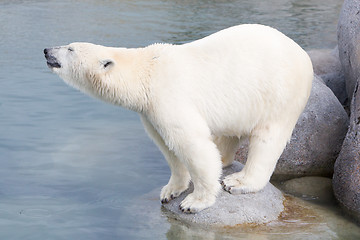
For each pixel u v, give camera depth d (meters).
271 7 24.44
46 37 18.84
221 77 8.68
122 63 8.77
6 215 9.23
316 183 10.91
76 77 9.00
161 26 20.69
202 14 22.77
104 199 9.91
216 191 8.98
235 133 9.14
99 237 8.69
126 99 8.83
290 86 8.88
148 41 18.72
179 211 9.40
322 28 21.27
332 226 9.17
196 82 8.63
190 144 8.54
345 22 12.62
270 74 8.75
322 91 11.91
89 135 12.33
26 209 9.45
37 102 13.75
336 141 11.41
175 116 8.49
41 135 12.16
